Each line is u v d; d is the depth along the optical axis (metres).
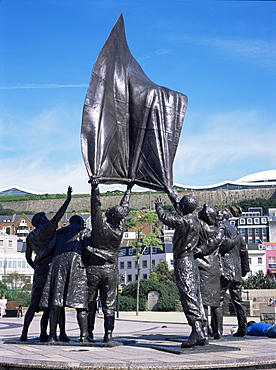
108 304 10.39
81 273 10.38
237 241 12.37
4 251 76.06
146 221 43.47
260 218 92.75
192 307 9.27
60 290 10.36
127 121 12.17
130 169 11.95
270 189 132.75
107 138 11.45
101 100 11.59
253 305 29.53
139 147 12.10
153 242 42.84
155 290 43.66
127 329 19.27
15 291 39.09
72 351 9.12
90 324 10.72
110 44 12.05
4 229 123.44
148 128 12.29
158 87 12.70
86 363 7.25
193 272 9.56
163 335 14.47
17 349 9.54
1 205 148.25
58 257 10.56
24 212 143.50
